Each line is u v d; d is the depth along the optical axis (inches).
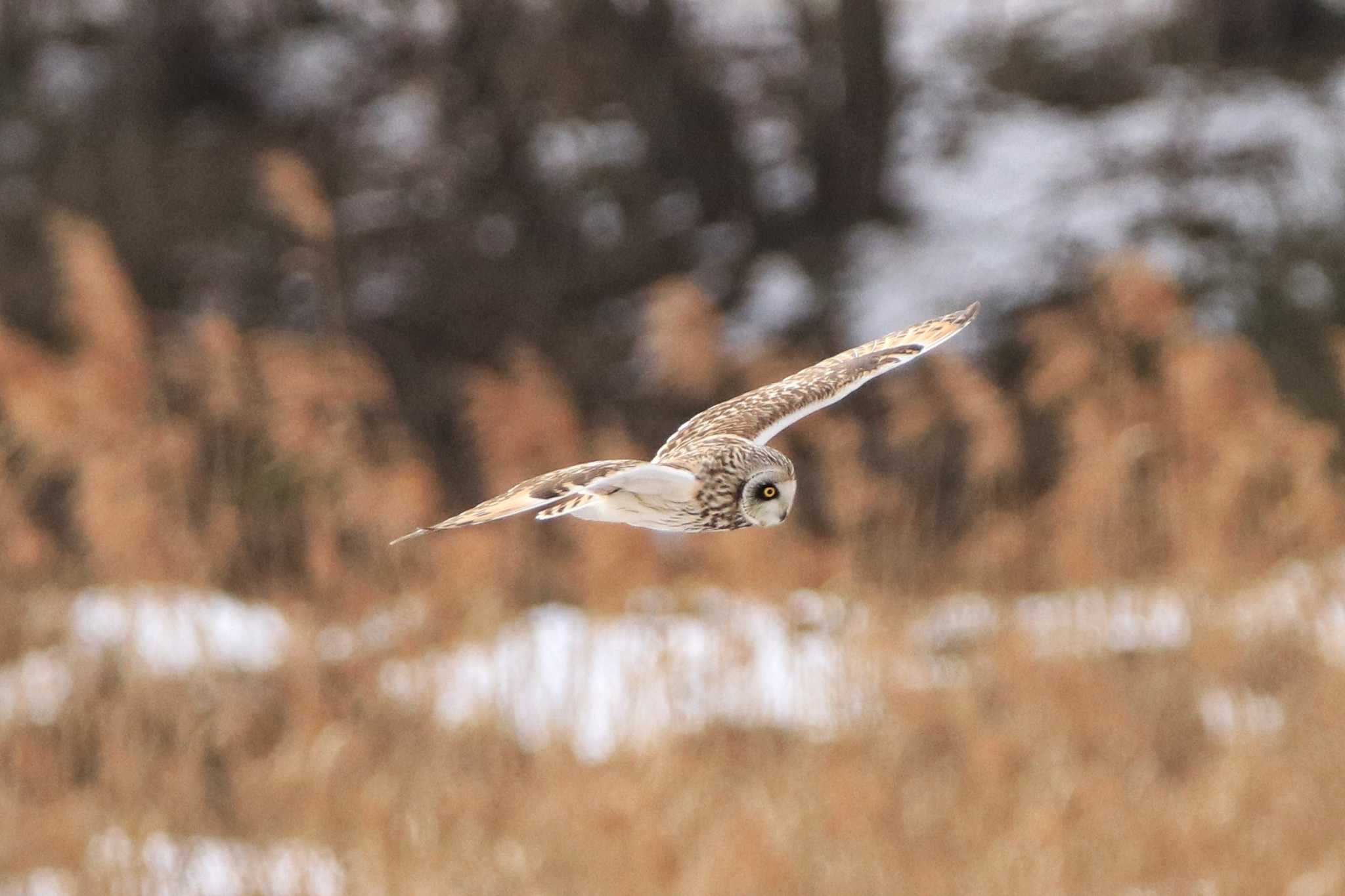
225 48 1175.0
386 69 1166.3
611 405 1024.2
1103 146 1167.6
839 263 1098.7
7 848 464.8
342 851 462.6
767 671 530.6
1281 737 537.3
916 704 511.8
